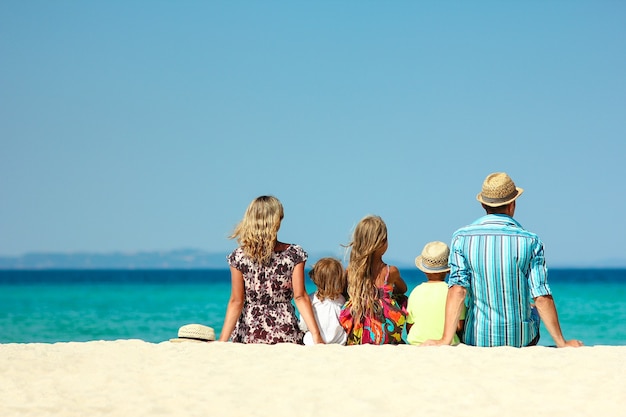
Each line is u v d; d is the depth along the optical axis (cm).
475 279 854
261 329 901
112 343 877
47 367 737
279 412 582
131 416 574
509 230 846
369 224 908
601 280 11894
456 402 600
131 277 16475
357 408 587
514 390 631
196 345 843
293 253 905
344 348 812
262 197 909
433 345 845
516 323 848
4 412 585
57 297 5612
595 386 643
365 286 906
